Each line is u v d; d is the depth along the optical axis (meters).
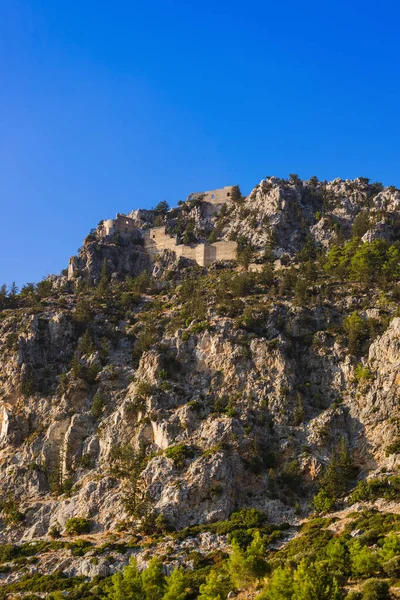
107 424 199.00
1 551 169.62
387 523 151.00
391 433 180.12
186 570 149.00
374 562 129.38
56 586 152.00
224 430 185.75
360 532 150.50
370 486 167.50
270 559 147.62
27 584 154.75
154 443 190.75
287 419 192.75
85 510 177.62
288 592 117.06
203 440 185.38
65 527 176.38
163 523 165.25
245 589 133.62
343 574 131.88
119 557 157.88
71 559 160.75
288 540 159.00
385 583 120.12
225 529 161.62
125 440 193.88
